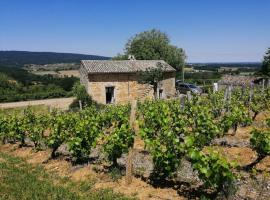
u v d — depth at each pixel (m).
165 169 8.67
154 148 8.81
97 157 12.20
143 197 8.23
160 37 57.84
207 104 19.16
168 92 42.00
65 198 8.34
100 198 8.27
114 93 37.44
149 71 38.25
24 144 16.08
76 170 10.89
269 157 10.84
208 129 11.38
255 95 21.52
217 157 7.12
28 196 8.51
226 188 7.23
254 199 7.64
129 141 9.45
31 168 11.62
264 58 48.31
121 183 9.30
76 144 11.07
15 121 16.34
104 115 16.12
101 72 36.12
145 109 18.25
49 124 15.51
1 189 9.12
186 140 8.21
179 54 57.56
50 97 55.72
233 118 13.40
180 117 12.41
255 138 9.63
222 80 46.03
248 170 9.62
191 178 9.23
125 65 39.22
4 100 51.59
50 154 13.45
